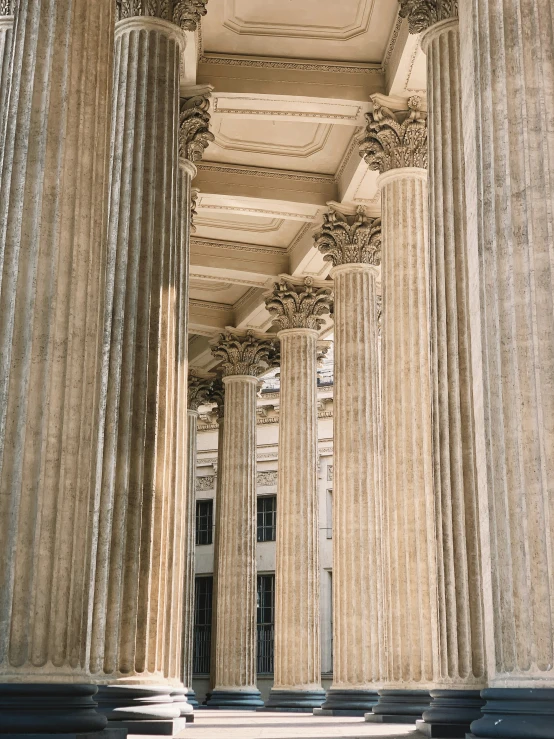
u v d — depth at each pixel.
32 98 9.08
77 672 8.12
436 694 12.11
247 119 22.50
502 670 8.19
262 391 42.56
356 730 14.20
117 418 12.73
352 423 22.55
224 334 32.50
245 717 21.05
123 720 11.58
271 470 42.69
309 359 28.11
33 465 8.20
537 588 8.05
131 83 14.14
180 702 13.64
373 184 23.28
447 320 12.95
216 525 36.28
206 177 24.08
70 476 8.36
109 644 11.91
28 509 8.09
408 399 17.34
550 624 7.94
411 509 16.78
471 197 9.55
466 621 12.04
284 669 25.45
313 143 23.55
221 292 32.12
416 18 14.73
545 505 8.14
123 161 13.80
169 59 14.45
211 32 19.62
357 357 23.06
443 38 14.30
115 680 11.80
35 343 8.45
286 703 25.00
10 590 7.89
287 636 25.64
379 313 28.67
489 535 8.52
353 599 21.41
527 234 8.84
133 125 13.93
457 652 12.00
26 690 7.68
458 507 12.32
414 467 16.95
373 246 23.95
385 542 17.03
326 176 24.64
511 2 9.48
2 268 8.62
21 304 8.52
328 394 41.31
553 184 8.83
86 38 9.46
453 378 12.72
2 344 8.43
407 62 18.83
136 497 12.49
